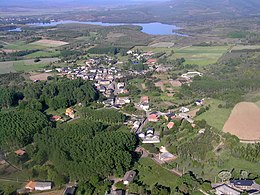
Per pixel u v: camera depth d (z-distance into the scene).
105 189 190.12
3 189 194.38
